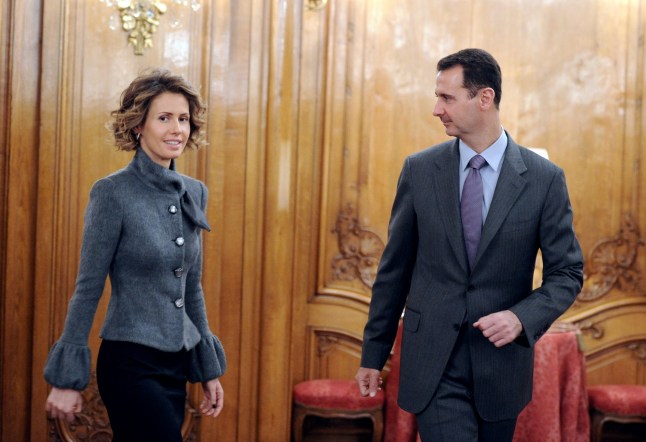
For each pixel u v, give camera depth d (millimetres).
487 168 2363
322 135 4465
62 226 3801
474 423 2299
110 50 3859
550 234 2320
